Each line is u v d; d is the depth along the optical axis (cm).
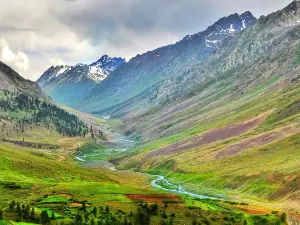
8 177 14275
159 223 8844
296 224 10625
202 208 10581
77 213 8606
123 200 10400
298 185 14912
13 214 8112
